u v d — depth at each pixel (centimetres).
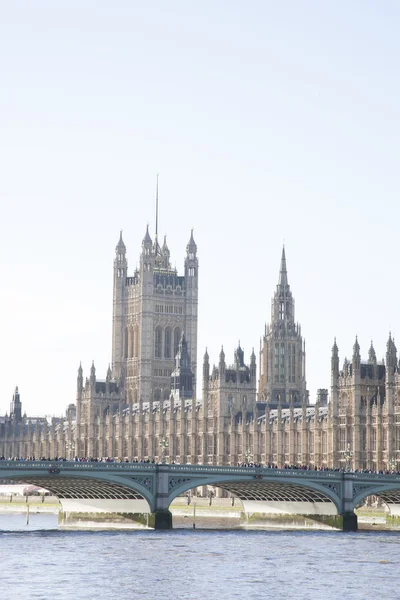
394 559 19962
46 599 15750
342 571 18488
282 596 16188
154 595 16212
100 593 16275
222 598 16025
